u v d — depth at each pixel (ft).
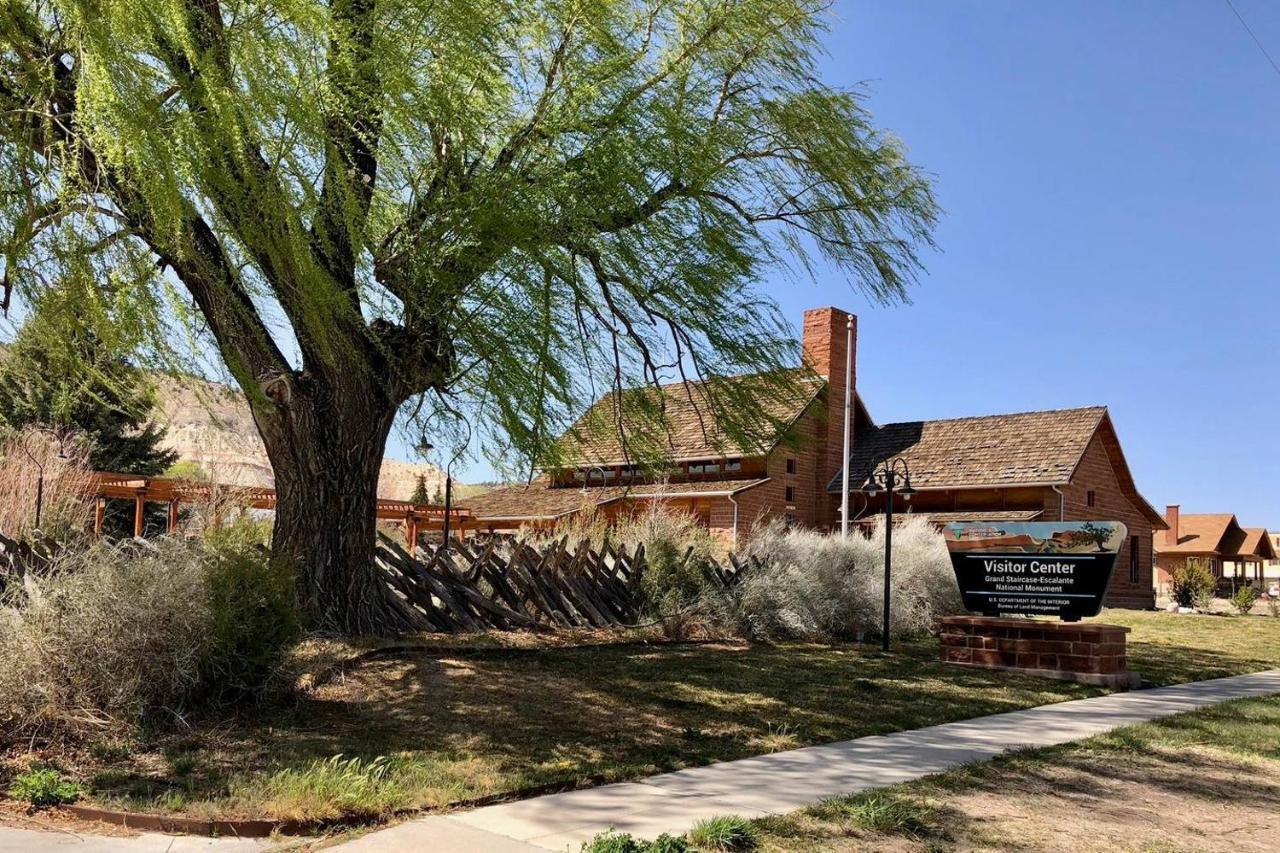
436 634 38.83
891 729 28.91
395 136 27.22
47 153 22.84
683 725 27.78
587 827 17.89
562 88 30.32
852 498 105.09
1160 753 26.68
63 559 26.22
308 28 23.75
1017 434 105.91
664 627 47.85
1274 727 30.89
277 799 18.52
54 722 22.48
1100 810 20.52
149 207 22.76
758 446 39.24
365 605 35.78
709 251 32.91
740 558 56.95
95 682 23.04
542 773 21.54
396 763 21.50
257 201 23.77
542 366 29.19
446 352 31.91
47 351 27.14
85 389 28.96
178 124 21.79
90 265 23.16
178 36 21.65
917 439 112.06
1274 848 18.28
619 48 30.94
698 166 31.91
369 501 35.91
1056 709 34.22
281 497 34.99
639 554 51.31
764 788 21.21
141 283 23.81
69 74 23.88
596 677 33.86
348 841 16.90
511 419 30.32
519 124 30.63
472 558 44.37
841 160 37.04
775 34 35.58
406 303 30.12
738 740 26.35
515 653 36.68
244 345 30.99
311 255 24.45
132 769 20.75
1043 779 23.13
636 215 31.37
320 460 34.60
